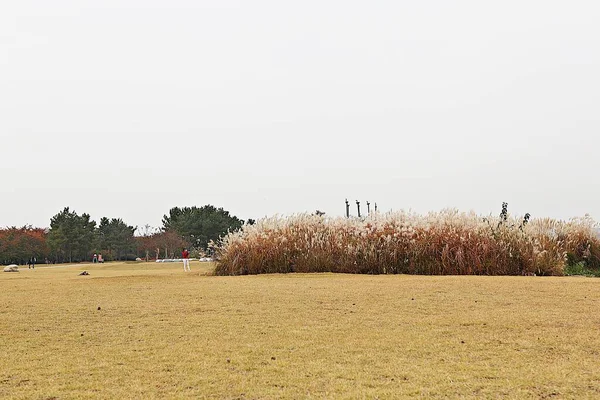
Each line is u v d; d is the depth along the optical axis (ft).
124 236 194.49
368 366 10.29
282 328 13.87
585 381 9.23
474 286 21.67
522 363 10.41
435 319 14.84
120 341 12.67
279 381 9.41
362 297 19.07
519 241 32.83
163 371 10.13
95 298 19.77
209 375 9.83
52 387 9.25
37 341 12.76
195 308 17.17
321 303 17.87
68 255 178.81
